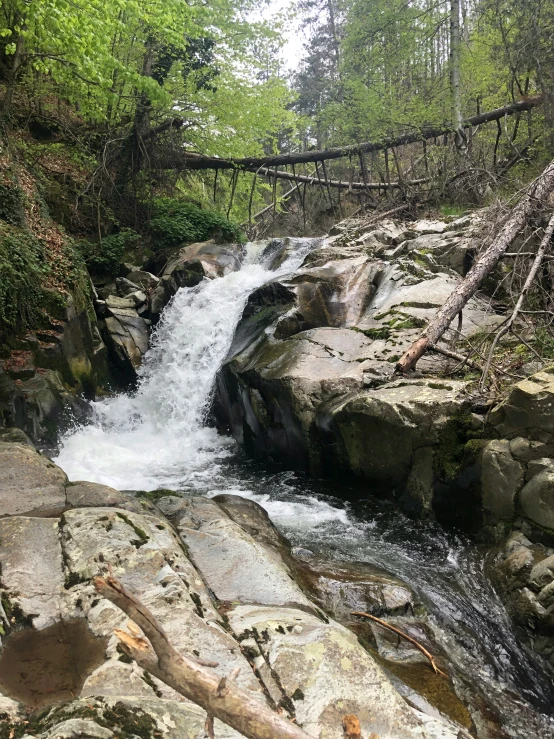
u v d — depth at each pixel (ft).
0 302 28.71
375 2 56.65
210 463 28.63
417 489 19.97
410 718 9.08
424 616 14.56
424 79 59.16
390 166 70.69
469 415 18.97
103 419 34.37
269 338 29.84
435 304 28.35
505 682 12.89
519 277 25.38
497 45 52.34
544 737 11.32
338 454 23.08
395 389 22.09
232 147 56.75
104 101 45.68
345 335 28.25
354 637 11.14
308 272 32.96
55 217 47.14
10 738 7.47
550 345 22.17
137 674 9.01
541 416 16.37
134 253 49.49
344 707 9.02
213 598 12.53
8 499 15.92
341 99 60.44
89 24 31.45
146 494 19.40
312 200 76.43
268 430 27.09
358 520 20.59
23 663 9.59
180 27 42.91
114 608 10.91
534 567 14.57
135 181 52.49
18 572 12.01
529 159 46.80
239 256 47.21
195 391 35.14
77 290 36.04
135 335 40.29
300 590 13.38
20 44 38.34
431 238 35.35
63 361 32.55
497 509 17.07
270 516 20.88
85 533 13.53
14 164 38.37
